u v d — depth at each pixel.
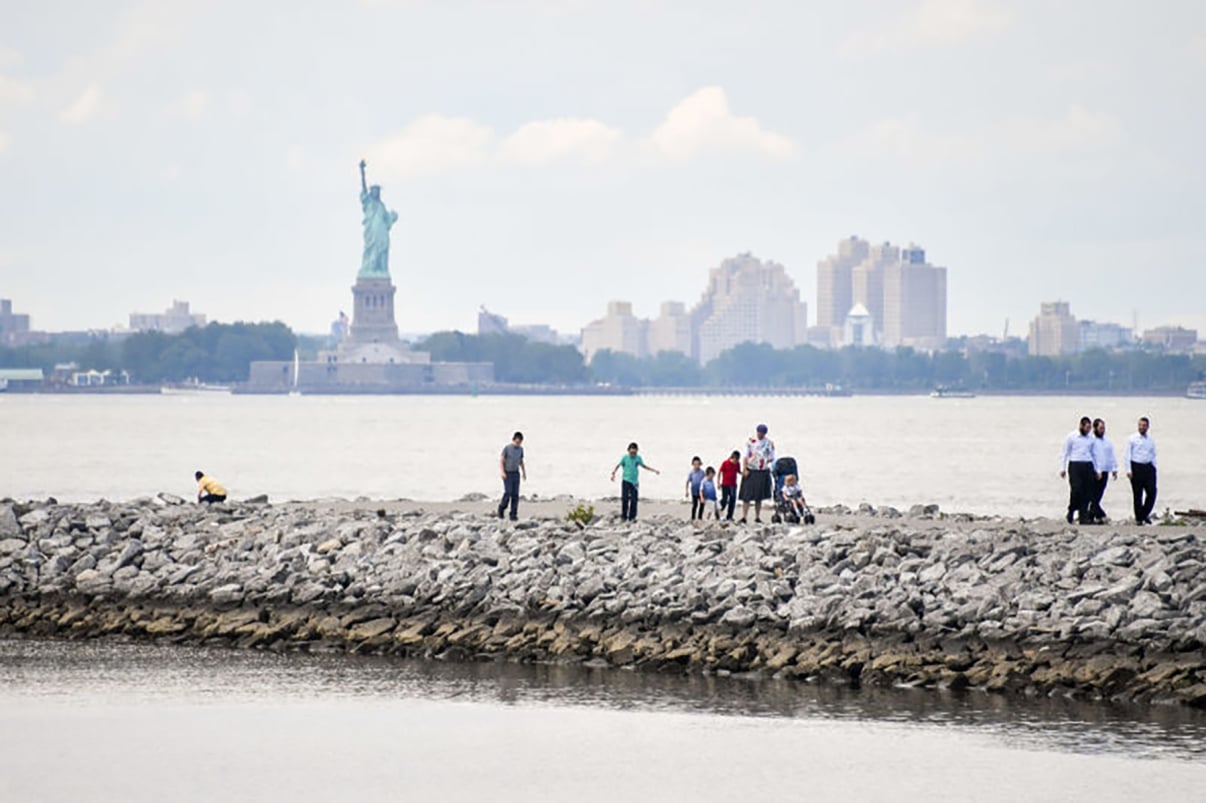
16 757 104.19
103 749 105.88
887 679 119.81
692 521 164.12
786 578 134.38
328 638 137.25
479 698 118.44
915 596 126.94
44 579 153.38
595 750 105.62
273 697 119.50
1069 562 131.62
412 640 134.00
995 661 119.25
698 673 124.19
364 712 115.00
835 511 188.88
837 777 99.62
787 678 122.12
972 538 144.12
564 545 149.88
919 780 98.75
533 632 133.38
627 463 166.50
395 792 97.38
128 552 156.38
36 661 132.00
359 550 153.25
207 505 185.00
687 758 103.56
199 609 145.62
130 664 130.62
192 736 108.88
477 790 97.69
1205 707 111.75
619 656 127.56
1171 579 124.31
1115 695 114.38
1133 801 94.50
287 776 100.31
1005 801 95.06
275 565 150.62
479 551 148.62
